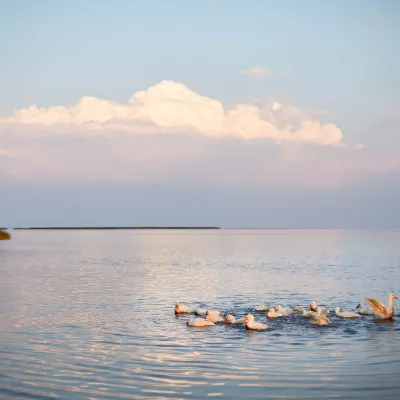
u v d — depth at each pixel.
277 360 20.03
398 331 25.05
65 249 104.12
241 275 52.22
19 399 16.11
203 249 107.31
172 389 16.94
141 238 197.00
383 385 17.25
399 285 44.03
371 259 75.56
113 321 27.70
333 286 43.31
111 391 16.75
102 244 131.75
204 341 23.09
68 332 24.95
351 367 19.12
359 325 26.41
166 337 23.89
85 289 40.84
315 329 25.53
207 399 16.14
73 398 16.17
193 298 36.34
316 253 91.50
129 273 54.06
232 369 18.91
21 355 20.75
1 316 28.98
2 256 81.25
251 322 25.69
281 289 41.31
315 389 16.92
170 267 61.84
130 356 20.61
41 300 35.00
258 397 16.28
